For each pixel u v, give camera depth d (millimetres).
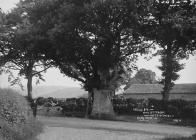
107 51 45500
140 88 90938
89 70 48562
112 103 50938
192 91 84312
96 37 44094
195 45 45562
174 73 70875
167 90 57531
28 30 46844
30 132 18828
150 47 49875
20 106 18031
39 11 47406
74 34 43438
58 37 43188
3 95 17172
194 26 41500
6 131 16297
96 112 46781
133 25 43594
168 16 42312
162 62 69688
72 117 46594
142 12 43031
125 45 47812
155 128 32250
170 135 23906
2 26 58219
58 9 45562
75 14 42875
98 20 42906
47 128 25594
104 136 23141
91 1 43344
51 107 52250
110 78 47750
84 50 44250
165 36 43875
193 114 44125
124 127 31828
